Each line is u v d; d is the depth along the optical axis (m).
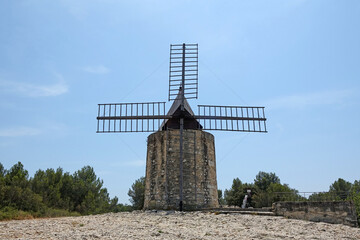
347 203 14.95
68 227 13.35
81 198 41.69
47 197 35.81
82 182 42.84
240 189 45.44
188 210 19.73
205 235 11.48
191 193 20.19
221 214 17.36
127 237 10.74
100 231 12.05
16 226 13.90
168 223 14.62
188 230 12.52
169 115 21.89
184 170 20.47
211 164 21.95
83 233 11.41
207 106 22.23
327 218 15.15
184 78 22.36
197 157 21.12
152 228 12.89
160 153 21.22
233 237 11.16
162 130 22.44
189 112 22.20
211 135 22.59
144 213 18.98
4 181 31.80
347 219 14.79
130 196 45.56
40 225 14.18
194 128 22.56
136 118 22.05
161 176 20.64
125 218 16.81
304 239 11.10
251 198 40.16
